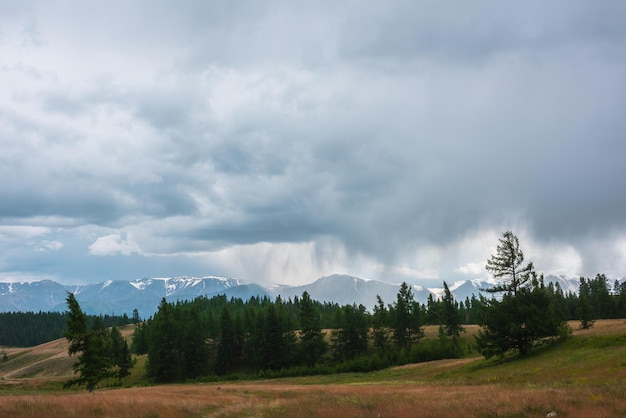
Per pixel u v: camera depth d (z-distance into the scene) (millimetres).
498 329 58750
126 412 26047
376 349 120062
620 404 20891
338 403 29078
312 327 115062
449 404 24578
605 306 147125
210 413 29172
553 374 40781
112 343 123125
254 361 118500
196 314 137750
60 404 28922
